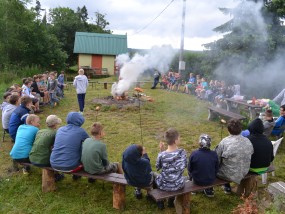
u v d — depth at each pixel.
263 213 4.09
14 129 6.07
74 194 4.71
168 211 4.31
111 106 10.91
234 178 4.30
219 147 4.47
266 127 6.57
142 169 4.00
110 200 4.58
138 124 8.91
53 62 29.31
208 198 4.69
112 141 7.29
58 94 12.88
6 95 7.52
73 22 39.59
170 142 4.05
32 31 26.84
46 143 4.71
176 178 4.00
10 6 25.58
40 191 4.78
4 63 22.72
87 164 4.40
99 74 29.31
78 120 4.68
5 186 4.92
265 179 5.20
